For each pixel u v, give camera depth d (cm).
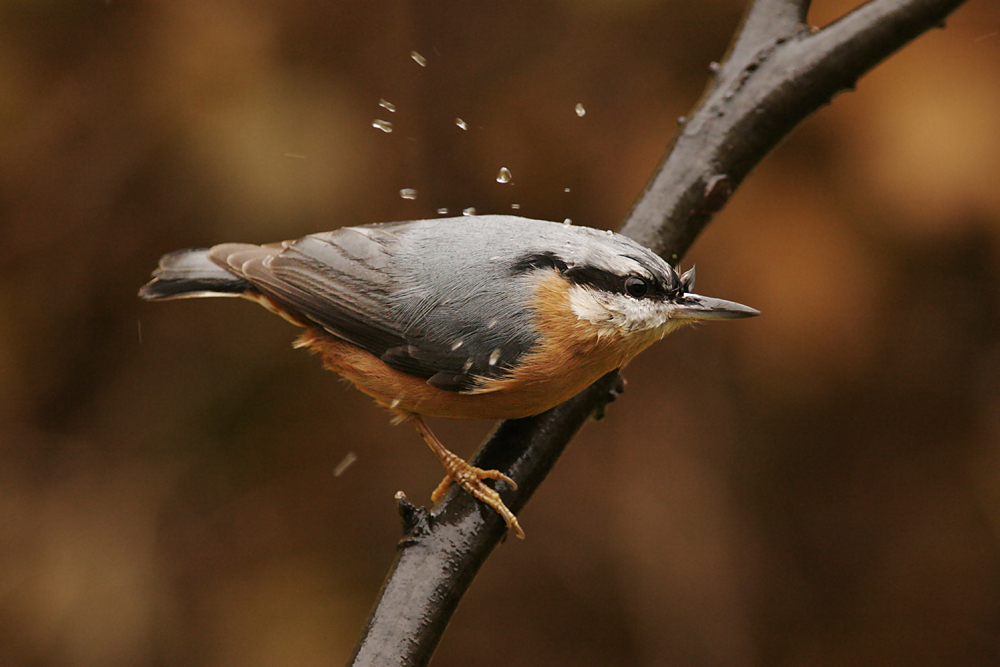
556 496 1212
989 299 1109
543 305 569
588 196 1116
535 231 605
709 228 1096
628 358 592
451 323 585
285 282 647
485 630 1176
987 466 1222
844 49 593
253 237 1056
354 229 654
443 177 1102
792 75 602
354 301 620
